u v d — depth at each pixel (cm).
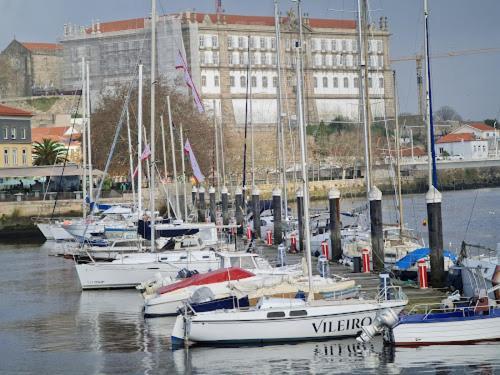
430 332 6956
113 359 7081
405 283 9231
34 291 10800
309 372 6481
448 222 19462
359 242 11431
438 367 6450
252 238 14525
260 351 7075
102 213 17688
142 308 9012
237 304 7612
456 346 6938
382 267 10150
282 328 7219
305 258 8669
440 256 9012
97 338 7869
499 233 16775
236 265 9256
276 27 15600
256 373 6506
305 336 7238
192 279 8625
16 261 14650
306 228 7612
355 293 7788
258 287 7962
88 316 8900
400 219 12875
